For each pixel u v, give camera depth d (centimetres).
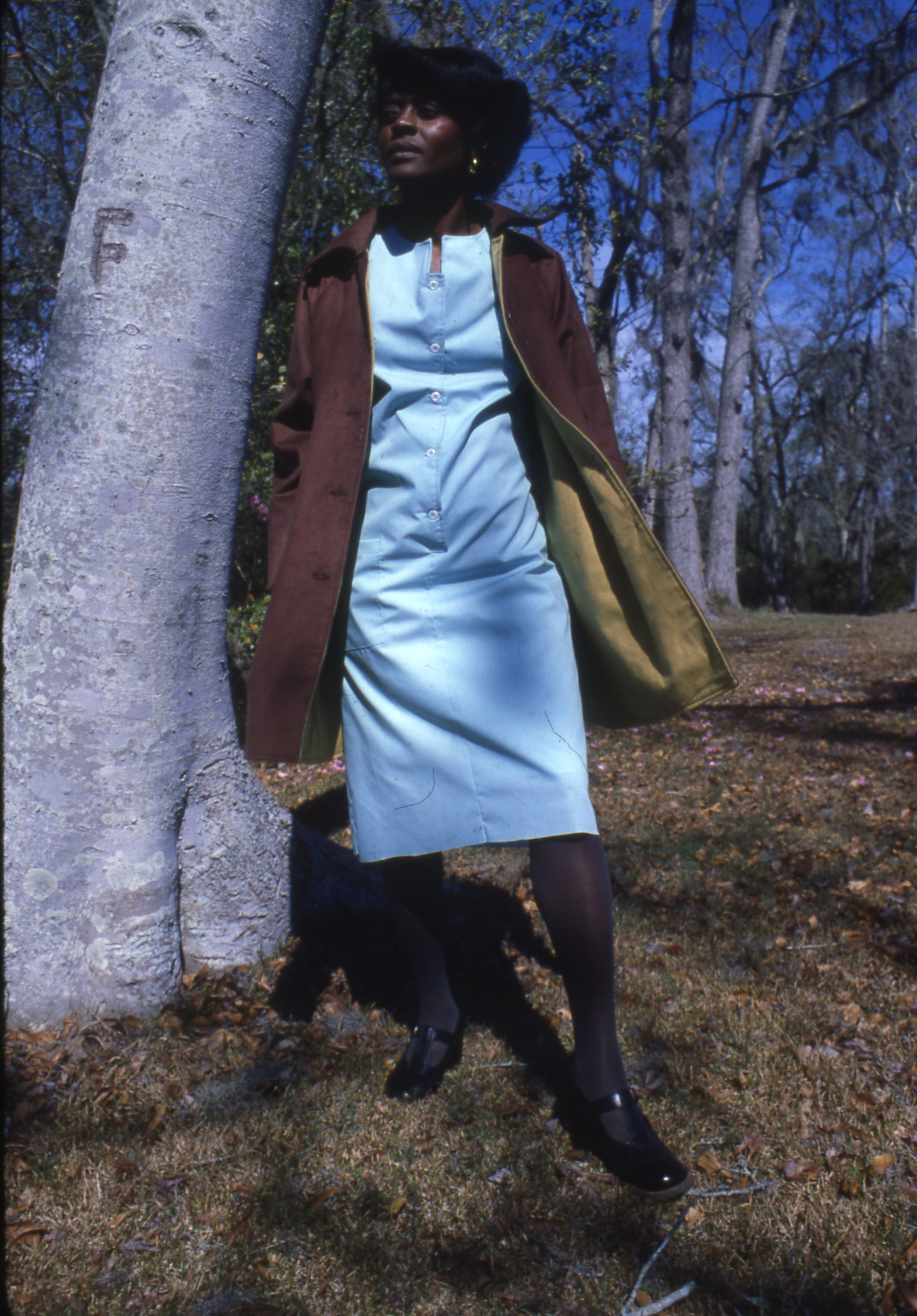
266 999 249
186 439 234
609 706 214
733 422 2398
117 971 236
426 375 189
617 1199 179
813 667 1077
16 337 761
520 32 577
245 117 231
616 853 383
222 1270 162
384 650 189
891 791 486
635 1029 239
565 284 202
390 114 192
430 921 214
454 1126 201
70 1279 160
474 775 185
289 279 582
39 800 231
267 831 272
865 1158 187
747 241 2288
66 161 739
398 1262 164
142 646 235
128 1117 204
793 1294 155
